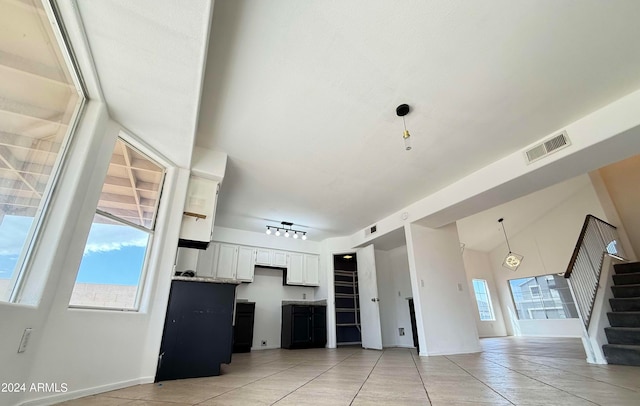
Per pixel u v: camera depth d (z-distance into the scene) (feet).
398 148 11.23
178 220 9.73
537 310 26.76
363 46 6.94
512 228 27.17
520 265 27.89
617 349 10.03
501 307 28.96
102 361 6.75
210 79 7.74
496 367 9.86
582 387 6.57
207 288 9.34
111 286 7.50
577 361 10.87
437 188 14.74
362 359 13.00
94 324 6.71
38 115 5.45
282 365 11.25
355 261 24.97
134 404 5.44
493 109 9.22
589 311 11.80
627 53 7.37
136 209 8.60
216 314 9.23
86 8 4.98
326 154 11.58
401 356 13.98
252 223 19.58
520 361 11.23
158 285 8.73
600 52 7.34
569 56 7.42
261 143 10.78
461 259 17.75
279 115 9.27
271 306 21.17
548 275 26.09
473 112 9.32
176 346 8.43
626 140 9.14
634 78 8.20
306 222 19.52
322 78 7.84
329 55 7.15
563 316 24.97
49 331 5.66
